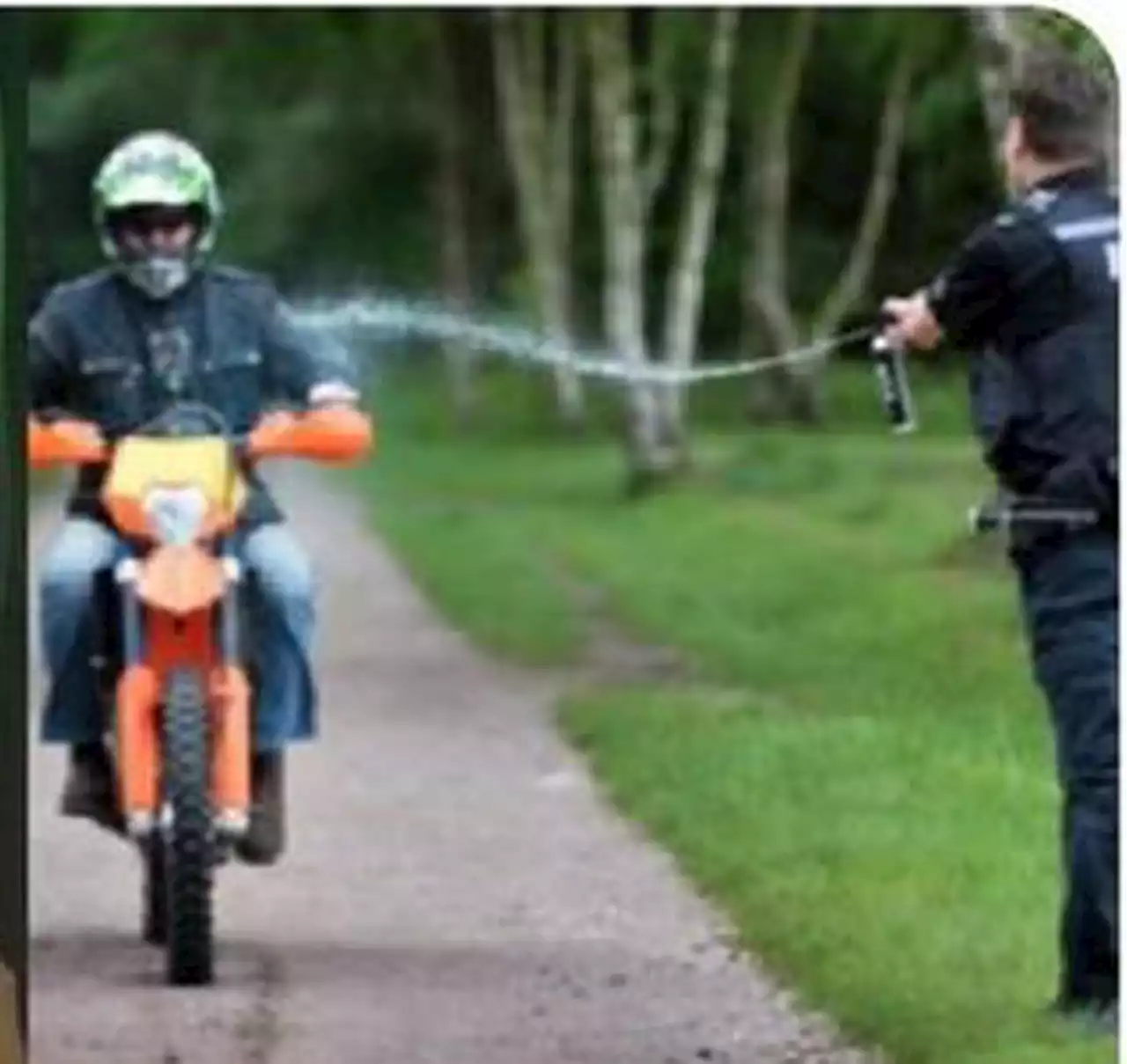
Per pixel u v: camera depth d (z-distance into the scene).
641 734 34.09
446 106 107.19
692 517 70.12
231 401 22.52
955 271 19.55
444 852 27.70
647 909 24.95
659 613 48.41
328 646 45.88
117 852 27.52
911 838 26.84
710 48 84.62
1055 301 19.42
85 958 22.95
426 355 121.75
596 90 82.25
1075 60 20.12
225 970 22.64
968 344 19.69
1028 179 19.72
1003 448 19.56
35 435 21.98
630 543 63.94
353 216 118.31
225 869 26.78
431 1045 20.42
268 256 118.81
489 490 84.50
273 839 22.67
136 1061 19.92
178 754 21.84
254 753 22.56
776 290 93.19
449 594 53.56
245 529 22.48
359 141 117.25
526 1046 20.39
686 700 37.31
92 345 22.38
